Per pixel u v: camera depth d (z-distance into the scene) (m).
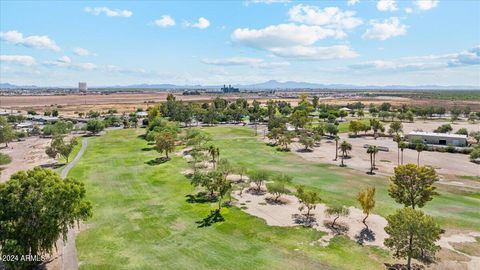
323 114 191.50
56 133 135.75
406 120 191.75
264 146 117.62
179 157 97.81
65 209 39.19
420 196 49.91
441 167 88.19
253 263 39.56
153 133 124.12
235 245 44.25
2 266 38.34
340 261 40.03
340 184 71.56
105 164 88.94
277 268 38.41
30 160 95.50
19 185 36.53
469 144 118.00
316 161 95.12
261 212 55.53
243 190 67.50
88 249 43.12
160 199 61.78
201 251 42.66
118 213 54.91
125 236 46.81
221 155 101.00
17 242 35.62
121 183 71.56
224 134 144.25
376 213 54.84
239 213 55.03
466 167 88.06
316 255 41.47
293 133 136.25
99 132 150.62
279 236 46.75
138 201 60.66
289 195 64.44
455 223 50.69
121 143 122.06
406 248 37.44
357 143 123.56
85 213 42.03
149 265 39.34
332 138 135.12
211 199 61.81
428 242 36.28
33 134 149.75
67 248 43.31
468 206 58.19
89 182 72.12
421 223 36.03
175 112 181.00
